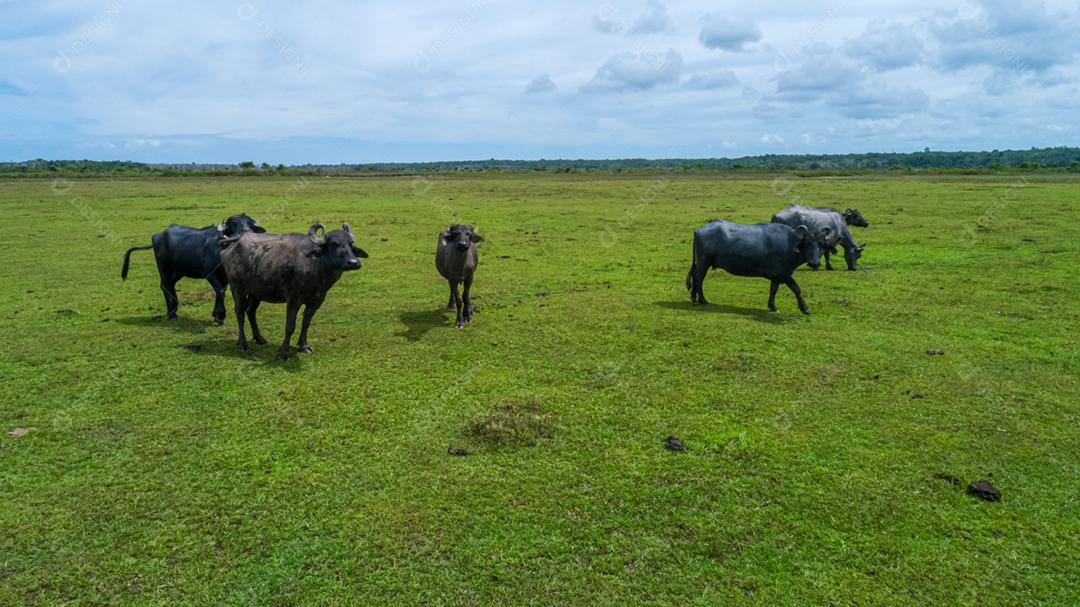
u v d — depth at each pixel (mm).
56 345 9352
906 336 9898
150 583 4316
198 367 8430
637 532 4898
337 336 9984
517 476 5680
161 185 51031
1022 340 9648
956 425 6699
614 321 10781
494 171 102688
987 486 5402
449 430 6586
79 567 4461
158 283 14070
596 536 4840
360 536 4812
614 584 4332
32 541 4730
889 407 7164
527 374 8250
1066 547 4715
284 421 6766
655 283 14078
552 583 4328
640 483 5574
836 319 10945
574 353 9094
